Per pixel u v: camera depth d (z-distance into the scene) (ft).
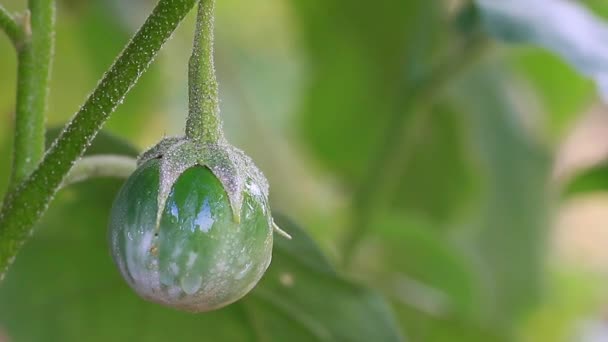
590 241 5.01
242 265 1.45
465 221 2.89
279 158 3.05
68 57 2.45
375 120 2.69
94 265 1.76
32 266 1.76
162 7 1.45
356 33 2.57
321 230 2.83
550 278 3.10
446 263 2.59
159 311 1.76
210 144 1.47
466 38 2.19
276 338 1.77
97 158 1.57
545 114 2.88
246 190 1.45
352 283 1.68
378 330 1.73
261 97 3.49
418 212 2.88
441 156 2.78
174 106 3.06
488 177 2.82
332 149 2.77
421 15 2.46
